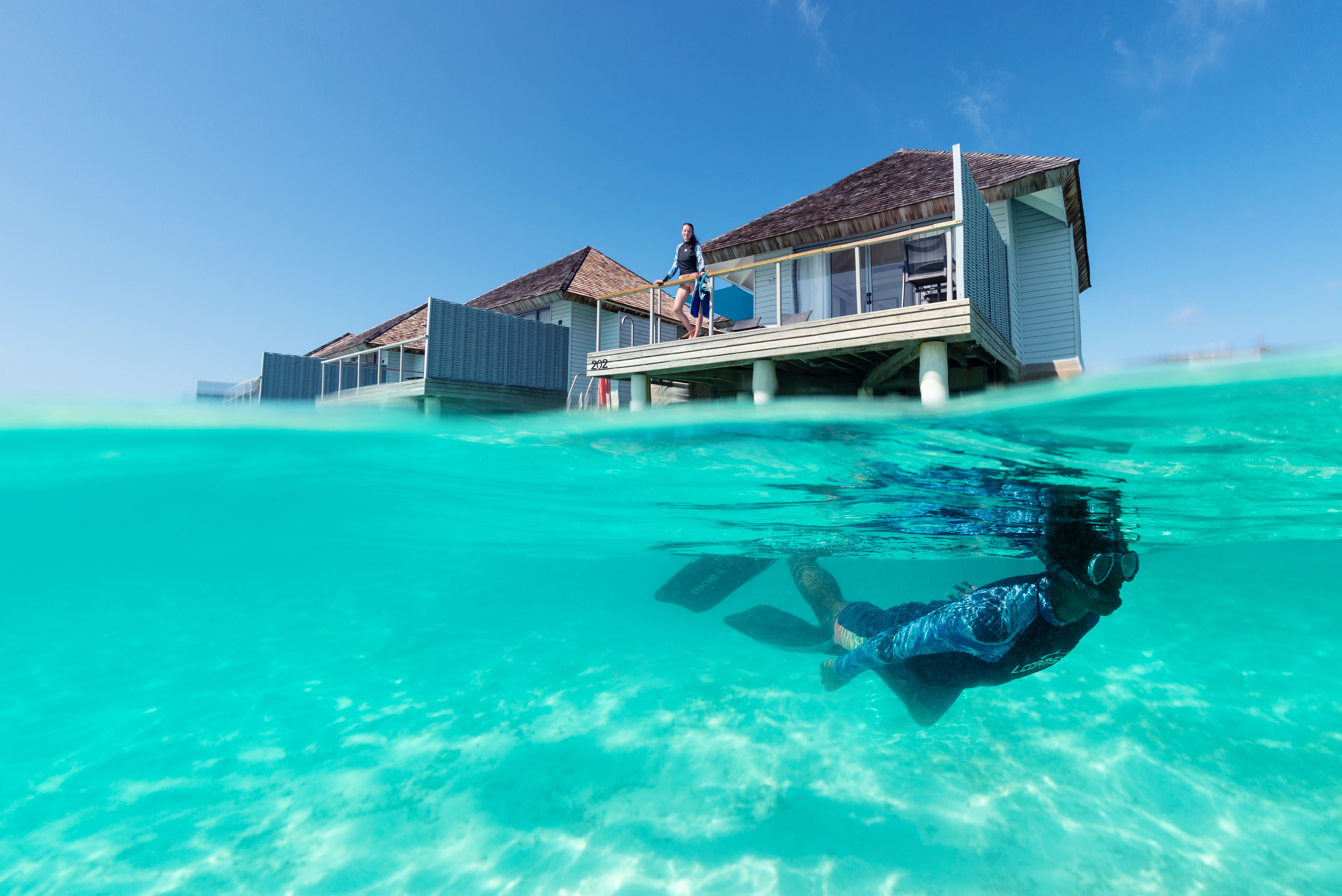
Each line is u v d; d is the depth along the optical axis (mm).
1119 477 4340
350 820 3342
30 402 4191
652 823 3197
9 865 2996
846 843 2977
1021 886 2650
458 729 4699
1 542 5824
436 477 5180
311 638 9016
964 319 6445
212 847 3104
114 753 4430
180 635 9102
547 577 11859
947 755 3980
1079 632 2889
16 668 7336
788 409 5098
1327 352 2848
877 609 3719
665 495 5574
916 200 10445
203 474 4953
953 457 4258
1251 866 2807
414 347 20078
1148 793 3500
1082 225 12289
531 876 2781
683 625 8695
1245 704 5086
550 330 15391
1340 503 4867
